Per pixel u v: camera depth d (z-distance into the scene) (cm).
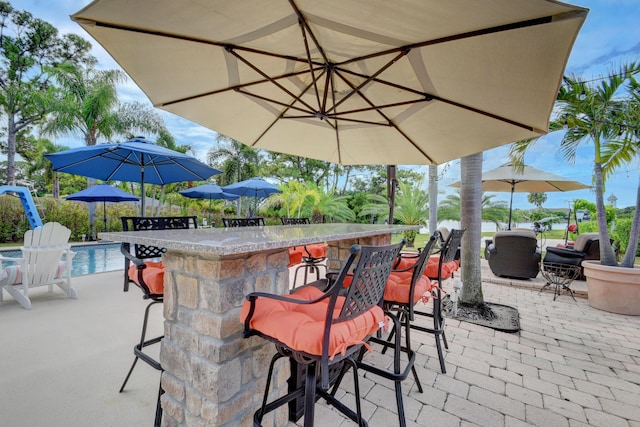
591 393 202
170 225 265
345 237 171
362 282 113
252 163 1455
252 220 388
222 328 130
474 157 353
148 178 507
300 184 1312
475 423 172
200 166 451
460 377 219
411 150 305
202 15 150
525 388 206
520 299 418
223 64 201
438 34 152
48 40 1449
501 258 516
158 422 157
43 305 358
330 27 163
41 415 168
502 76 162
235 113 266
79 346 251
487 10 123
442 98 210
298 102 264
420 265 179
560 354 256
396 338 173
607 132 363
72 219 1049
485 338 288
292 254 299
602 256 391
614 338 288
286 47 191
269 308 128
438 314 235
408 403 189
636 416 179
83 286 447
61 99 1184
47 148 1520
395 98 234
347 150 338
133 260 167
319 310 136
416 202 1034
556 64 140
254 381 147
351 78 228
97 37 160
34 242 362
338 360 111
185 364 142
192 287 140
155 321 309
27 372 211
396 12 139
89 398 184
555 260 459
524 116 189
